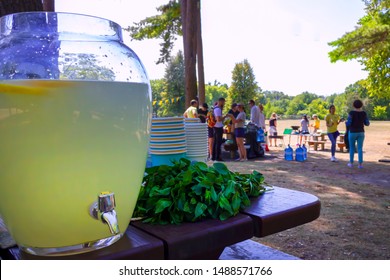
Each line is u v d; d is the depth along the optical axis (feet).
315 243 9.89
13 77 2.09
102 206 2.02
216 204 2.98
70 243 2.18
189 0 29.14
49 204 1.99
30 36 2.22
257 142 28.89
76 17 2.27
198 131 5.33
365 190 16.78
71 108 1.90
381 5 39.70
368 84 51.01
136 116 2.18
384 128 75.46
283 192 3.90
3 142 1.93
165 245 2.46
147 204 2.92
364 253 9.14
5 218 2.20
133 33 40.68
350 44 38.06
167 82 94.84
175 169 3.56
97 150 1.99
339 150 35.37
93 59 2.25
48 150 1.90
